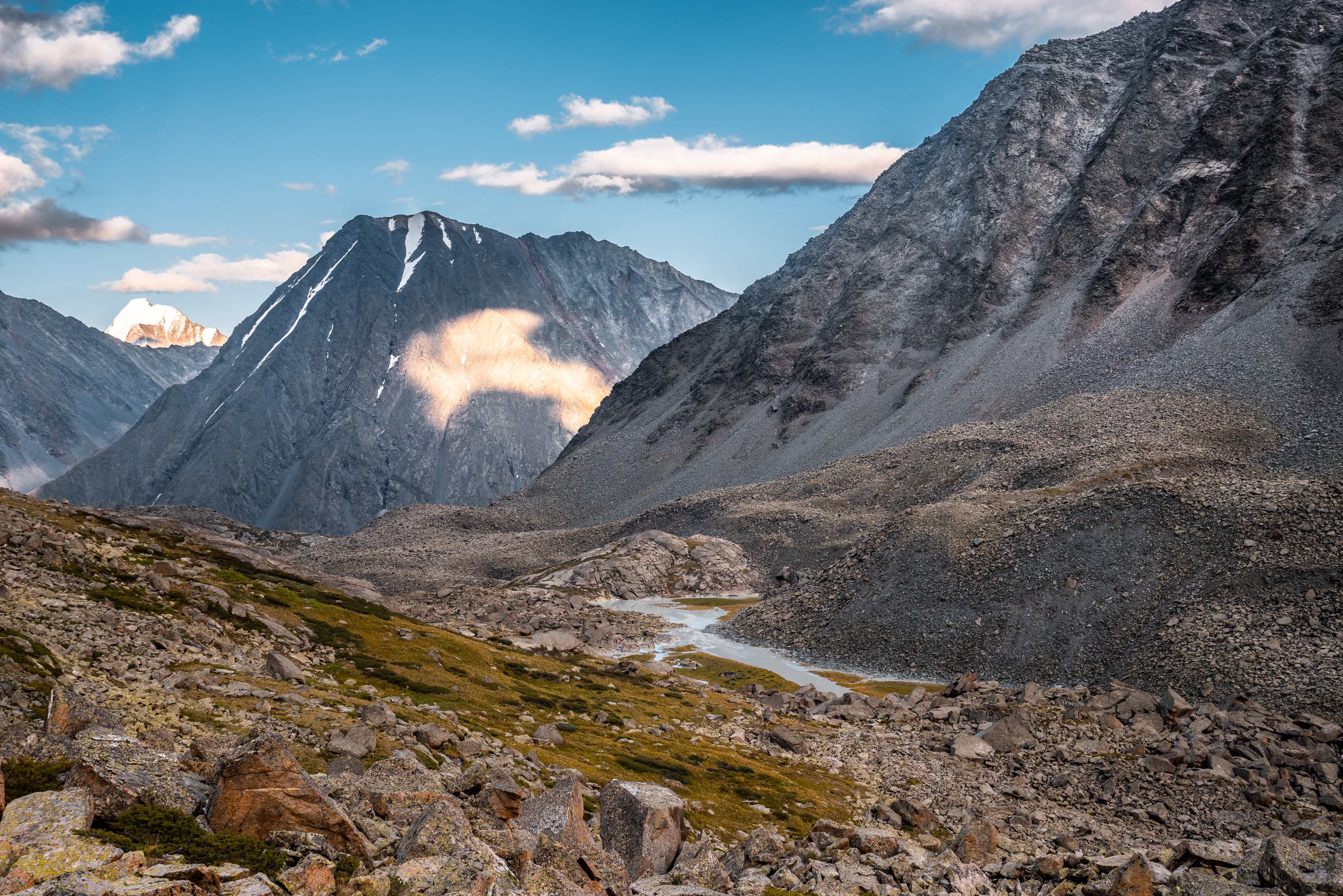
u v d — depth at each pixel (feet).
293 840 52.24
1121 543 353.51
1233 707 230.68
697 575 633.61
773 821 149.69
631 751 187.01
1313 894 66.33
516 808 79.15
